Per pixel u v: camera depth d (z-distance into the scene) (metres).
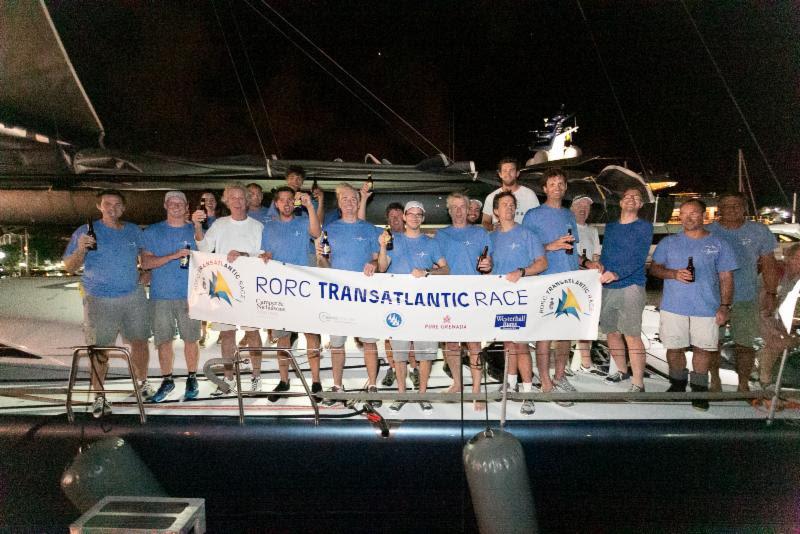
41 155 4.01
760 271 3.87
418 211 3.53
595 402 3.67
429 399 3.30
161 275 3.85
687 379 3.81
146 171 4.21
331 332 3.62
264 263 3.66
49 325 4.81
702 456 3.28
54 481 3.35
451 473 3.28
